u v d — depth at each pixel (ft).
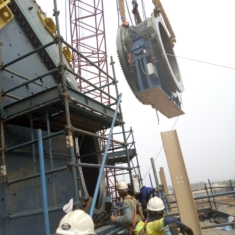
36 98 16.93
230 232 29.37
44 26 28.25
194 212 16.11
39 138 13.46
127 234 18.28
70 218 8.48
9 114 17.75
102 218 22.07
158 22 29.96
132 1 36.78
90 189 26.76
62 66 16.40
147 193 29.25
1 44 21.03
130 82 29.14
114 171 63.16
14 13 23.99
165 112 33.47
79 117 20.92
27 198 17.99
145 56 27.81
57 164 21.90
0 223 15.80
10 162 17.79
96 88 20.51
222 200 86.79
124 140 23.34
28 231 17.25
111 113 22.09
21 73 22.15
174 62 35.22
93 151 27.91
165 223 13.76
